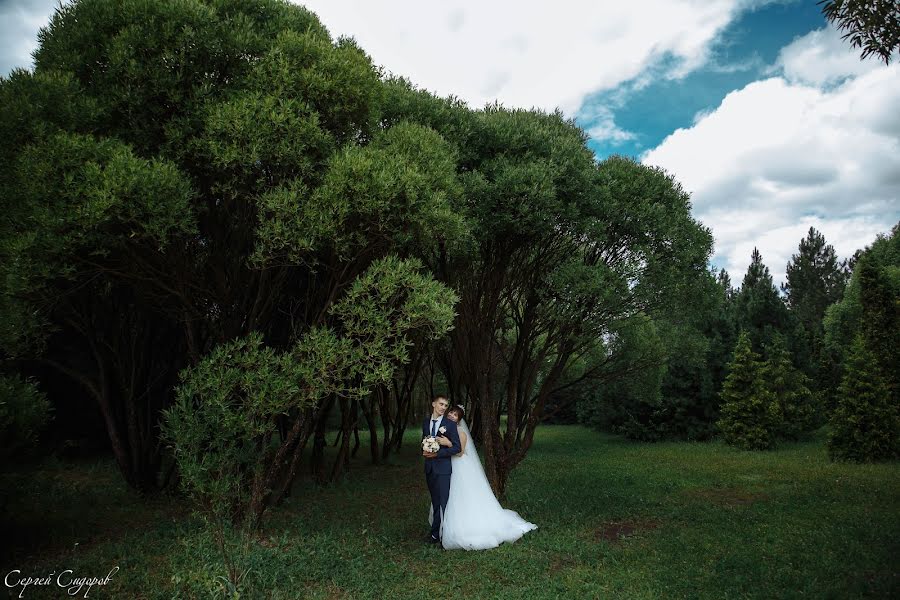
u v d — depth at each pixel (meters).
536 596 5.16
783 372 18.89
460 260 8.38
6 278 5.41
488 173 7.79
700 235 8.64
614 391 20.59
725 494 10.08
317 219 5.80
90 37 6.30
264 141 5.77
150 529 7.24
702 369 19.80
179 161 6.20
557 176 7.62
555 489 10.54
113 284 8.07
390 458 15.38
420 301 5.98
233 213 7.41
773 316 20.83
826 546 6.45
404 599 5.14
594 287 7.43
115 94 6.06
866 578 5.43
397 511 8.98
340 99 6.54
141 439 9.30
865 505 8.59
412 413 25.09
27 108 5.67
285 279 8.29
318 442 11.70
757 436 16.78
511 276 8.99
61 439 12.64
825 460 14.07
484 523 6.93
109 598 4.95
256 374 5.90
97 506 8.51
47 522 7.43
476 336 8.84
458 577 5.75
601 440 20.84
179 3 6.16
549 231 7.95
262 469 6.89
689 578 5.62
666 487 10.75
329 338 6.04
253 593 5.01
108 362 9.46
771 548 6.54
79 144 5.28
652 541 6.98
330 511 8.82
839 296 49.91
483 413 8.98
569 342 9.04
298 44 6.41
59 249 5.19
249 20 6.73
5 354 8.21
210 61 6.42
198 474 5.20
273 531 7.22
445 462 7.11
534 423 9.18
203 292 7.43
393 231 6.21
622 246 8.60
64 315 8.63
